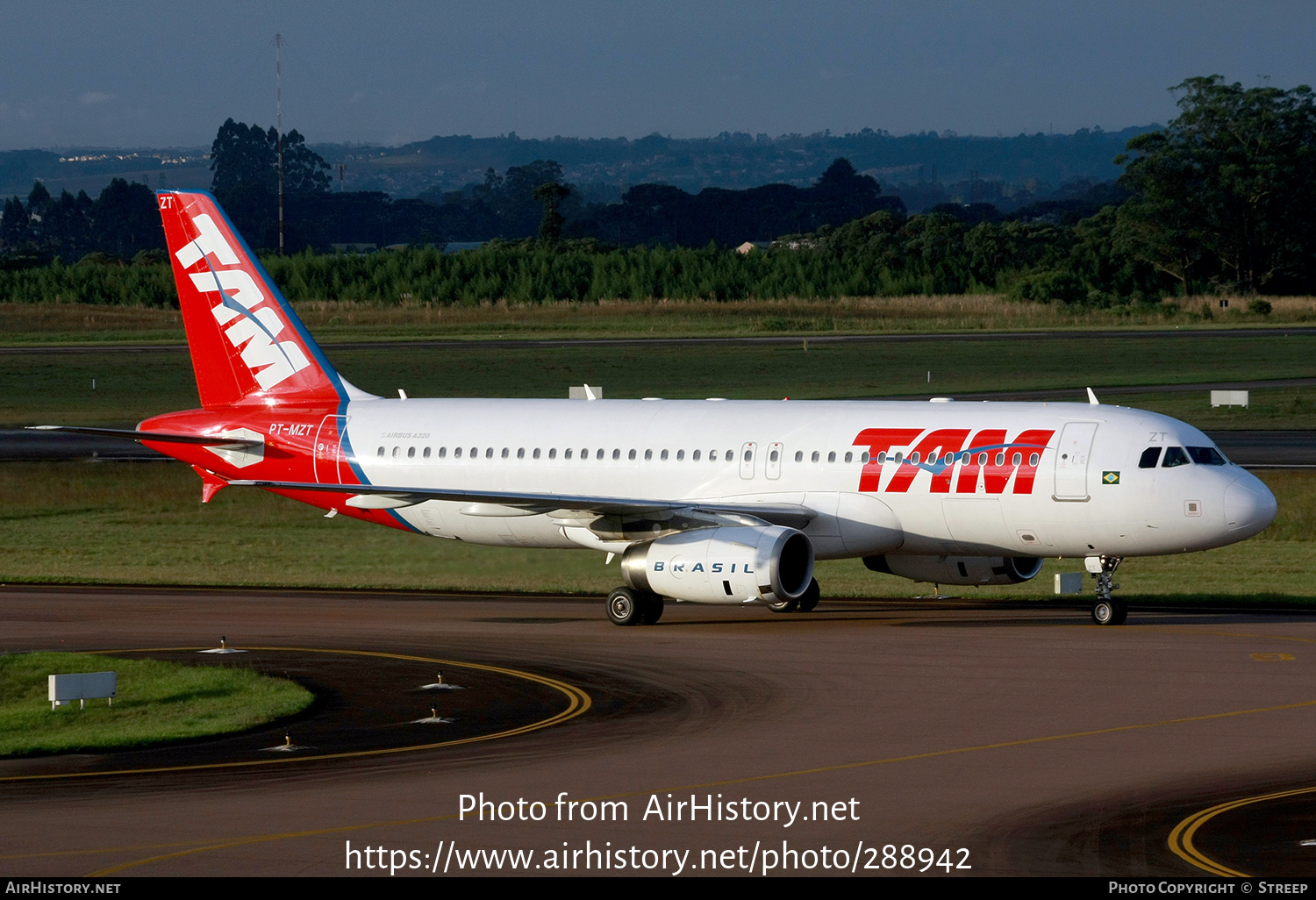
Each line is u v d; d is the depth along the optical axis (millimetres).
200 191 127500
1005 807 55688
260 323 127500
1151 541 99500
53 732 72250
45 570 138500
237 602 118500
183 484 190125
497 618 109438
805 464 108250
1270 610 110000
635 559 104312
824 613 111188
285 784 59812
